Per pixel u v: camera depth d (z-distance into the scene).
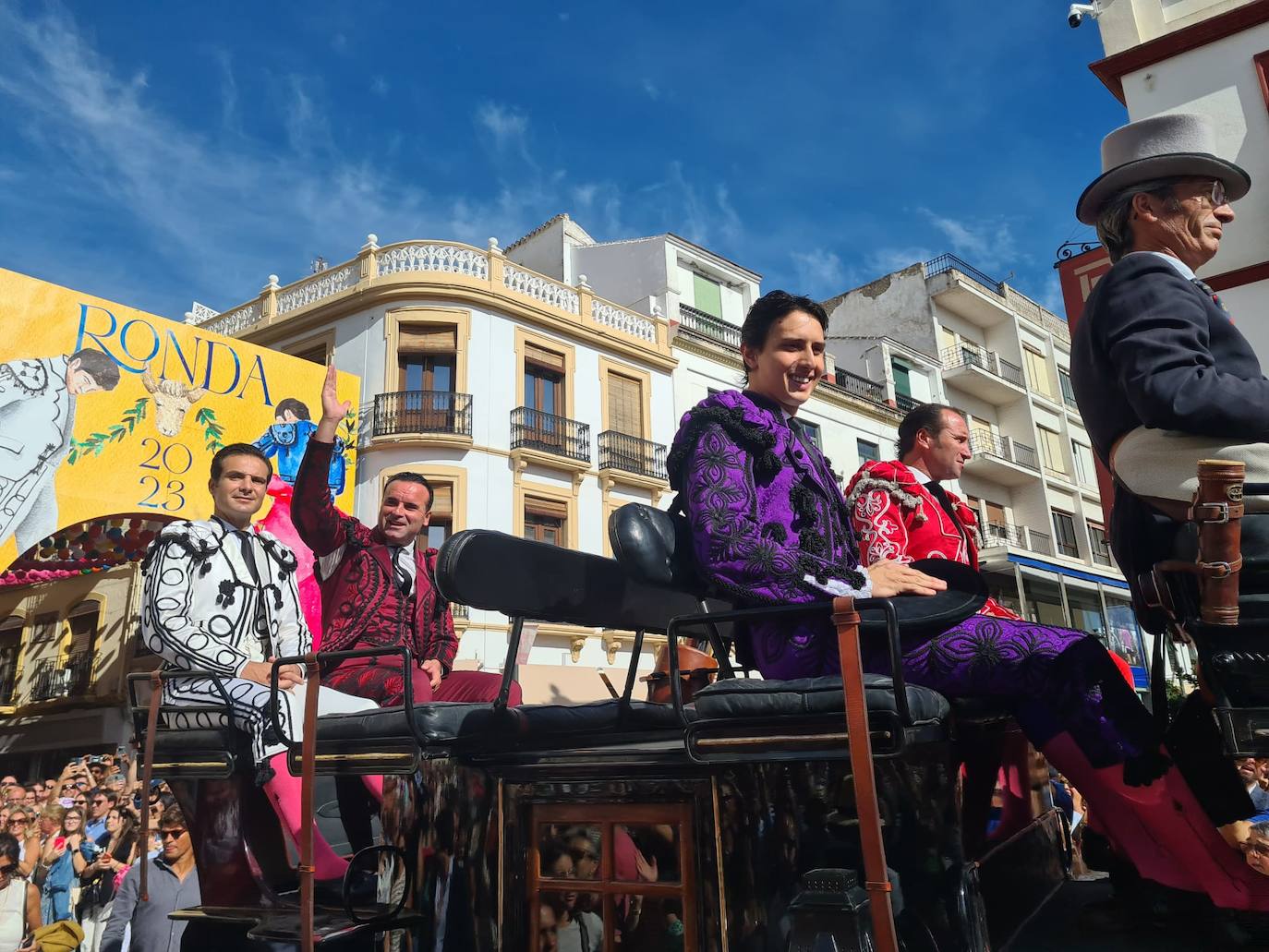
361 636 3.09
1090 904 1.85
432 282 18.28
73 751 18.44
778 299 2.15
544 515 18.66
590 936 1.69
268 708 2.27
